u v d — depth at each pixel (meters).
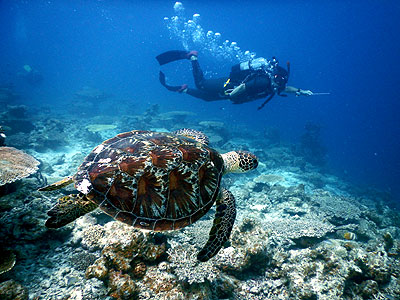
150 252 1.85
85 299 1.55
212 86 3.82
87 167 1.46
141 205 1.36
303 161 5.33
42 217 2.09
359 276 2.25
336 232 2.83
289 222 2.78
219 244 1.47
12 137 4.04
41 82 12.27
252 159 2.00
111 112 8.11
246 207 3.32
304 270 2.22
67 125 5.47
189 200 1.47
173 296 1.62
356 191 5.07
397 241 2.57
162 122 6.40
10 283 1.52
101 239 2.03
